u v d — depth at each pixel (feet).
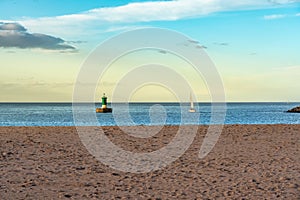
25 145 48.03
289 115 188.34
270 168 33.86
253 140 52.90
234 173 31.96
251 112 231.30
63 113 210.18
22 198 24.03
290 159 38.27
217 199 23.90
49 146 47.44
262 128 67.56
